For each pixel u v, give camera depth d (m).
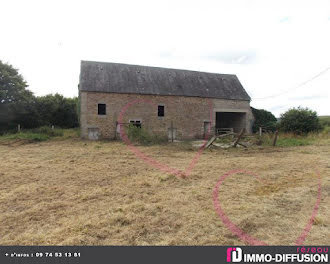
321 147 11.45
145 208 3.95
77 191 4.93
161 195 4.64
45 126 19.80
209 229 3.22
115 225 3.34
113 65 18.70
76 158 8.75
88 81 16.34
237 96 20.02
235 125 21.20
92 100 15.98
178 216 3.64
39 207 4.03
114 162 8.03
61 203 4.21
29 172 6.51
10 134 16.62
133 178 5.95
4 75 17.61
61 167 7.18
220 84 20.98
